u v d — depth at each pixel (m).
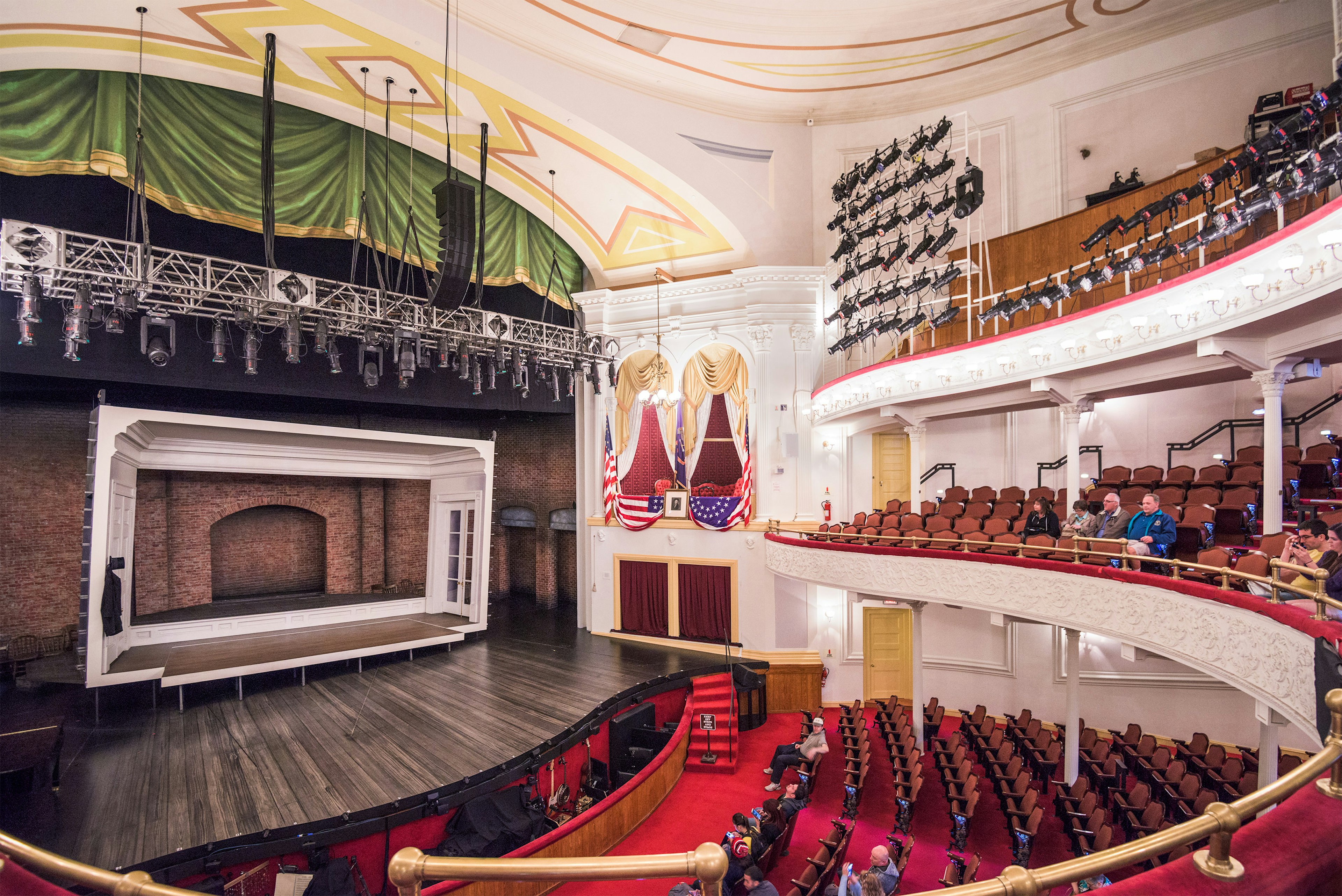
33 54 11.01
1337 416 12.11
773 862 9.29
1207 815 1.94
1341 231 6.51
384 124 14.66
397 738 11.09
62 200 13.24
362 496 19.92
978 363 12.62
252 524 18.59
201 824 8.38
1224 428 13.11
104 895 7.42
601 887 9.09
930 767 12.89
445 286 11.27
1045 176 15.65
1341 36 9.98
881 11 13.87
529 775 10.63
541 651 16.84
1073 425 11.55
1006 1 13.80
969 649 15.93
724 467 17.80
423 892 8.00
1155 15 14.28
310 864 8.41
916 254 13.61
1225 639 6.71
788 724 15.73
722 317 17.98
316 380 14.67
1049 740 11.78
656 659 16.23
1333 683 4.35
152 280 10.27
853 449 17.61
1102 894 1.77
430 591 19.23
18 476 14.48
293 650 14.18
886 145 17.23
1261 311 7.82
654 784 11.52
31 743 9.34
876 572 12.77
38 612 14.61
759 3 13.50
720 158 16.73
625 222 17.98
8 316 11.04
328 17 11.88
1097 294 12.98
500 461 22.80
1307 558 6.48
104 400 11.90
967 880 7.87
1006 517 12.91
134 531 14.20
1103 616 8.72
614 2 13.19
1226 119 13.88
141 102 11.00
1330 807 2.15
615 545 18.83
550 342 15.64
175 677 12.10
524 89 13.99
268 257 11.48
